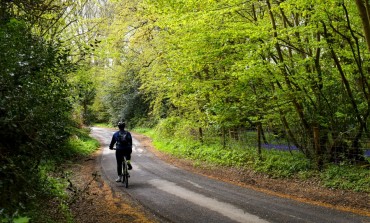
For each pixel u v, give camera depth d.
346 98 12.23
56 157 7.07
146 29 19.22
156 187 11.30
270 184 11.34
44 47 6.57
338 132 12.17
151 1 14.60
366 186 9.49
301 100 12.38
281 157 13.52
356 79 12.74
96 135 40.62
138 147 26.70
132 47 22.36
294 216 7.72
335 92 12.52
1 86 4.96
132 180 12.78
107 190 10.97
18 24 6.30
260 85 13.71
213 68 15.05
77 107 22.73
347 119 12.13
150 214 8.19
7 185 5.19
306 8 10.59
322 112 12.52
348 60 12.18
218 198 9.60
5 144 5.32
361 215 7.73
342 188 9.86
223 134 17.53
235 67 12.16
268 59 13.12
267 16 13.96
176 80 16.25
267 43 11.27
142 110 44.25
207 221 7.46
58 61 6.73
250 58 11.68
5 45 5.46
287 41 12.31
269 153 14.52
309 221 7.31
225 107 14.13
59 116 6.85
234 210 8.30
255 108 13.32
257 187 11.20
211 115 15.30
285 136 14.95
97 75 27.91
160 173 14.35
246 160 14.54
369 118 12.08
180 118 24.53
